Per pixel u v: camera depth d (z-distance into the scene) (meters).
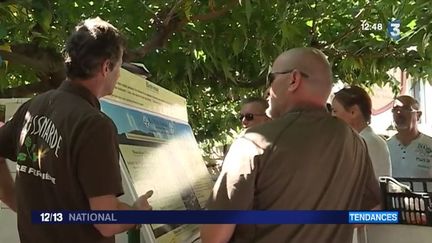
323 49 4.51
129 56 3.12
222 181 1.77
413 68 4.86
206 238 1.77
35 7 2.42
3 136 2.03
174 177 2.56
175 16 3.29
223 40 3.70
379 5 3.87
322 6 3.85
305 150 1.78
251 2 3.26
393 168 4.56
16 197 1.96
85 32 1.85
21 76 3.60
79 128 1.74
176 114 3.21
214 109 6.88
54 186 1.77
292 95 1.91
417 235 2.29
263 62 4.07
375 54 4.77
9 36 2.90
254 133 1.82
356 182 1.98
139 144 2.30
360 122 3.67
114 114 2.15
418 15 3.40
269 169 1.75
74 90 1.85
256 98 4.45
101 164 1.73
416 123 4.52
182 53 4.09
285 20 3.40
